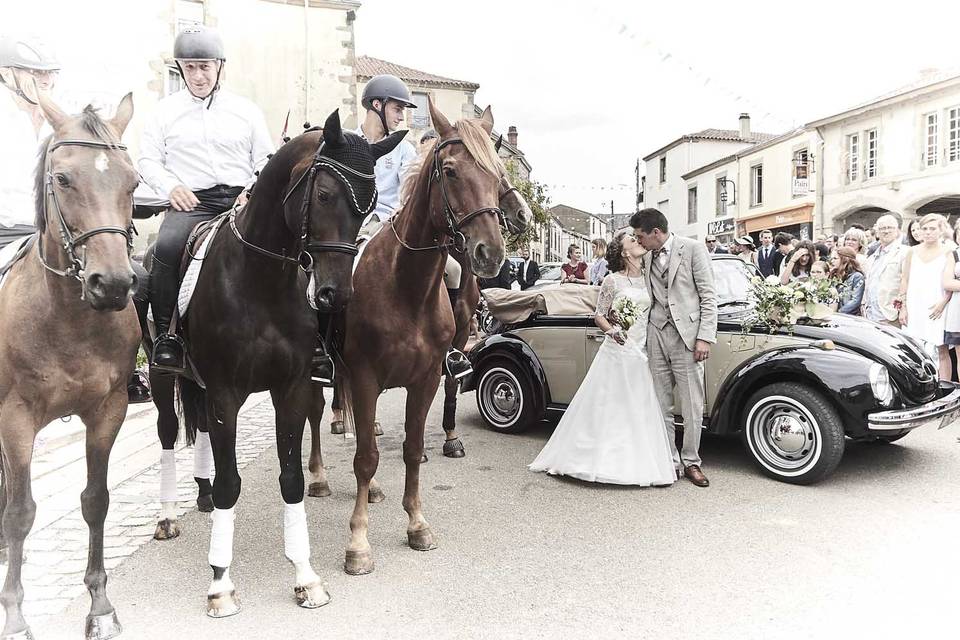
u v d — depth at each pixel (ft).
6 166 13.29
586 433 17.69
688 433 17.33
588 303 21.70
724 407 17.80
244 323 10.74
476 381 23.57
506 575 12.11
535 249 168.55
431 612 10.78
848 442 20.57
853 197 72.64
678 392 17.46
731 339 18.01
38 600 11.34
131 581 12.06
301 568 11.19
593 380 17.71
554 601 11.09
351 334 12.71
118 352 10.34
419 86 100.37
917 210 66.64
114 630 10.13
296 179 10.27
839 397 15.85
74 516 15.35
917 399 16.52
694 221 117.29
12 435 9.84
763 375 17.22
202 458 15.38
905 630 9.95
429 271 12.48
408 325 12.55
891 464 18.20
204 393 14.70
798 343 17.17
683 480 17.48
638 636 9.96
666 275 17.40
